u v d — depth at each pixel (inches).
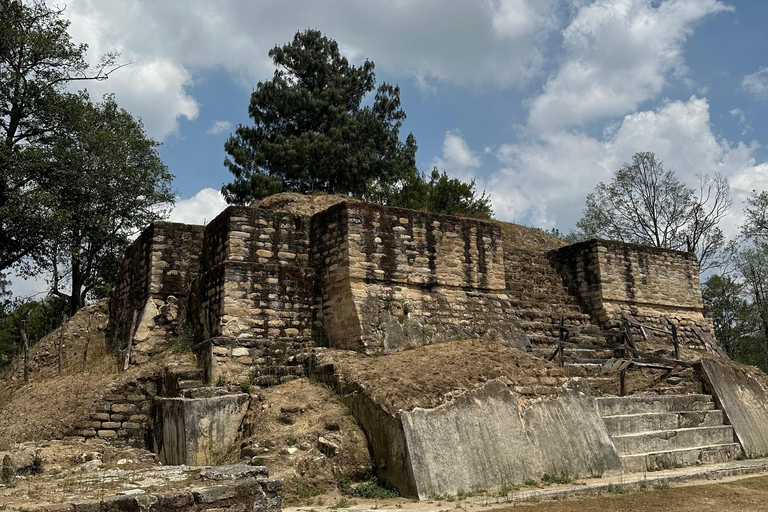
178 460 416.8
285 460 365.1
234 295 499.5
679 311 772.0
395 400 376.5
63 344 663.1
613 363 529.7
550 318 653.9
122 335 614.2
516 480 383.6
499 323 576.1
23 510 226.2
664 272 769.6
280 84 1337.4
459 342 514.0
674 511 331.6
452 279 561.9
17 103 853.2
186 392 439.8
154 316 569.3
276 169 1255.5
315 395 432.1
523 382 430.3
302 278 535.2
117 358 570.9
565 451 414.0
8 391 589.3
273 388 457.7
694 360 592.1
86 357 613.9
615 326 681.6
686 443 494.3
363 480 369.4
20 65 856.3
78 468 364.5
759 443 542.0
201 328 538.0
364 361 455.8
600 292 704.4
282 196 720.3
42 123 872.3
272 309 514.3
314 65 1360.7
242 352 484.7
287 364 491.2
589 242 727.7
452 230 575.2
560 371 458.6
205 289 536.4
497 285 589.9
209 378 470.6
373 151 1300.4
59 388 533.0
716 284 1160.2
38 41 828.6
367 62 1430.9
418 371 422.3
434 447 363.6
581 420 435.8
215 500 264.7
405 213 551.2
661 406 512.1
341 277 514.3
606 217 1231.5
